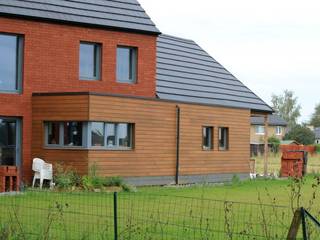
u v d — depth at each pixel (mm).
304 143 93625
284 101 121000
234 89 32000
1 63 22953
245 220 13656
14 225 10781
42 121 23172
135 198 18391
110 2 26641
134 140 23938
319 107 130500
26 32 23375
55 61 24188
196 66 31516
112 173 23016
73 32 24688
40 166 22203
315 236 10188
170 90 28219
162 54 30359
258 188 24578
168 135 25438
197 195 21078
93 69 25609
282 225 11539
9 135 23141
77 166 22359
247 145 29734
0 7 22672
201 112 27031
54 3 24516
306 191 23172
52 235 10805
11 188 20859
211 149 27688
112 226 12070
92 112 22250
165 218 13602
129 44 26422
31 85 23516
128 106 23641
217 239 11258
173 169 25641
